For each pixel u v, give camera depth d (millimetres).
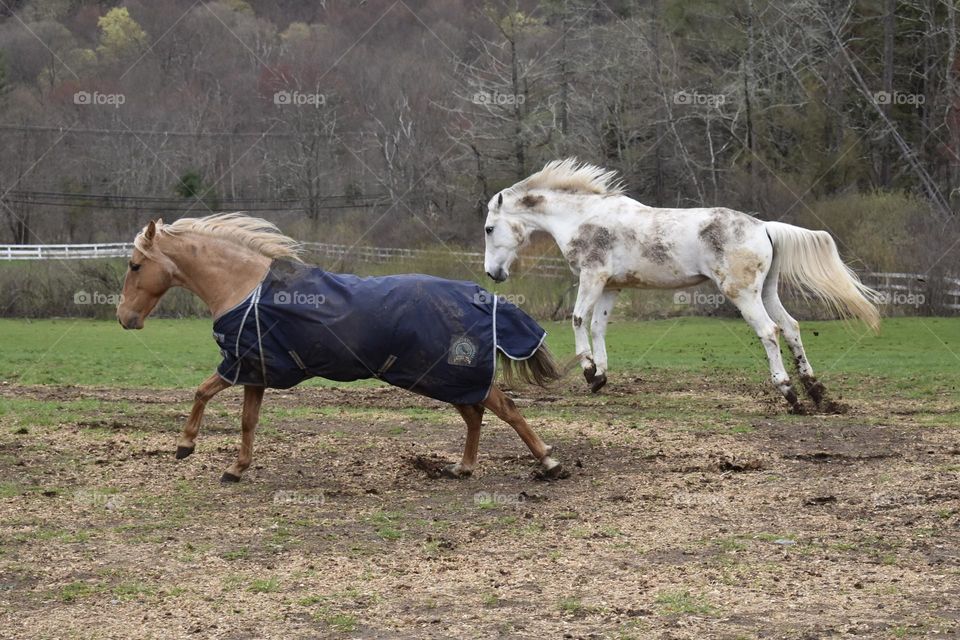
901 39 47781
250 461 10570
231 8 62156
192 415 10375
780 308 15797
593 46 46594
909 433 13188
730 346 25734
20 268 40250
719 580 7445
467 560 7961
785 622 6656
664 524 8938
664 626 6613
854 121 45812
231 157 51812
